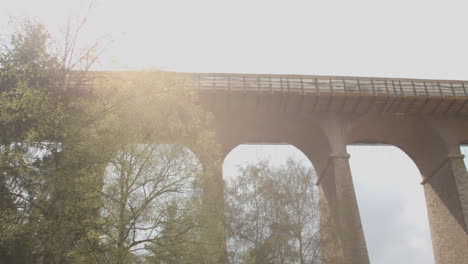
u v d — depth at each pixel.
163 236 14.27
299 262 18.61
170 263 14.20
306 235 19.44
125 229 13.85
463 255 29.06
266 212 19.69
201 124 18.16
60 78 13.97
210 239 14.95
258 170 21.34
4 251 11.50
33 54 13.95
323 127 30.14
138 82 15.41
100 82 15.23
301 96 29.12
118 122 14.28
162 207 14.80
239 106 29.45
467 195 29.39
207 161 16.92
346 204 26.95
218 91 28.39
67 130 12.82
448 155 30.55
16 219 11.69
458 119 32.06
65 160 12.57
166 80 16.69
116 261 12.98
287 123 31.84
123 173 14.42
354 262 23.83
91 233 12.28
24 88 12.62
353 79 30.56
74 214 12.16
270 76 29.77
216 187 16.30
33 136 12.12
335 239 19.88
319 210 20.72
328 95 29.22
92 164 13.05
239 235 19.06
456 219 29.89
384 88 30.38
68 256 12.26
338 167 28.58
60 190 12.22
